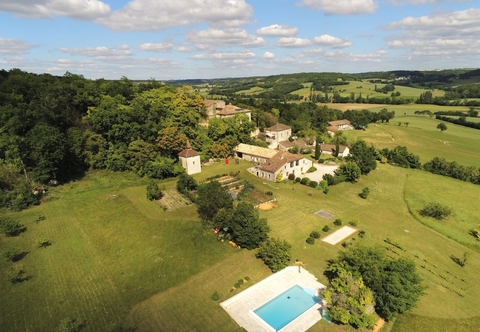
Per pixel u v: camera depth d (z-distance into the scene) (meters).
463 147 128.75
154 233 52.22
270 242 45.44
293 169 83.81
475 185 86.25
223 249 48.41
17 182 62.94
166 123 87.88
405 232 58.06
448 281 44.66
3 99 76.12
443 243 55.09
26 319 34.34
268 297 39.72
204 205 54.03
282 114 155.12
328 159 103.12
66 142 72.50
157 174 77.06
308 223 59.16
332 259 48.03
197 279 42.06
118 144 83.06
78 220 55.97
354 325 35.28
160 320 35.16
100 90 97.12
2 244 47.16
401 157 102.19
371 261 38.69
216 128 97.62
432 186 83.12
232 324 34.97
